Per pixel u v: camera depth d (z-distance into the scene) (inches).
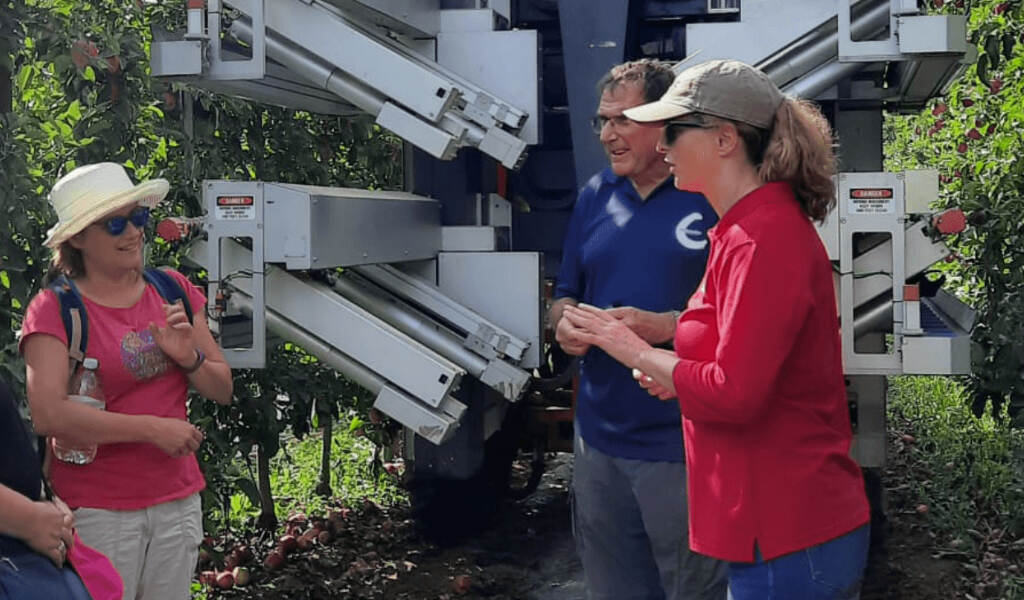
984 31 276.2
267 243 189.5
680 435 155.3
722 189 127.0
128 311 153.7
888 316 196.2
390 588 244.1
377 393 198.7
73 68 220.5
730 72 125.5
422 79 199.9
